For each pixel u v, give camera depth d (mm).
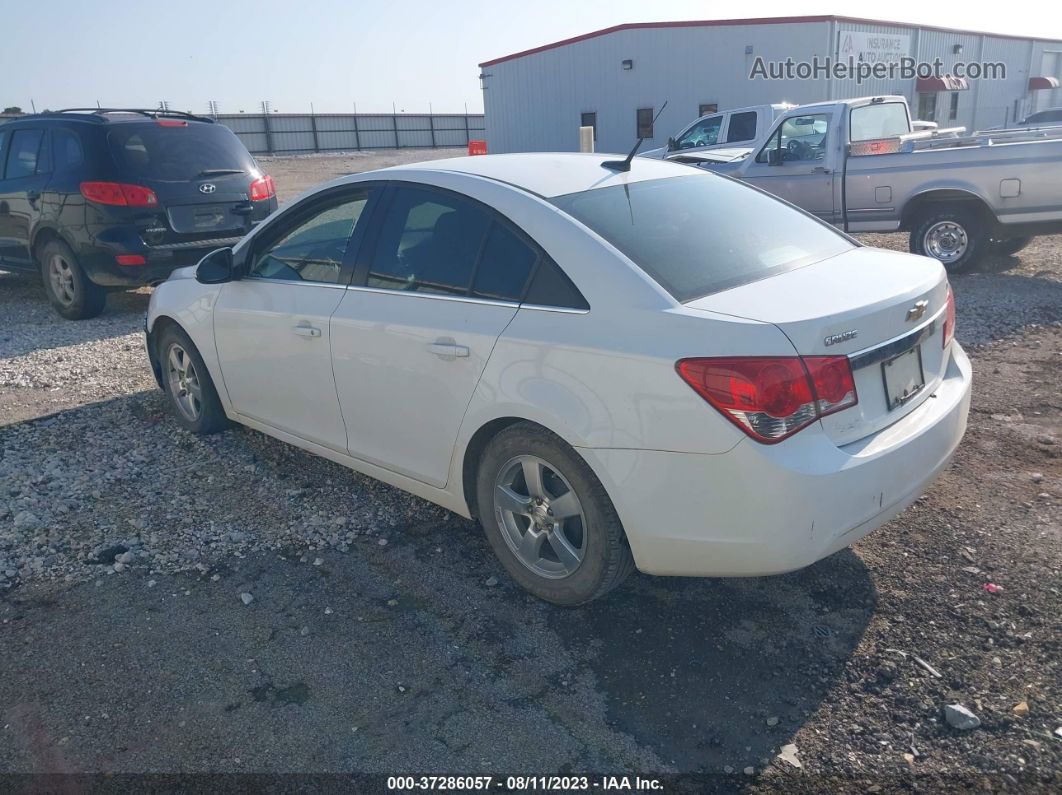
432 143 51625
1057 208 8602
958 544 3660
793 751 2600
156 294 5168
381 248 3764
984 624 3119
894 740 2623
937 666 2922
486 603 3404
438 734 2715
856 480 2766
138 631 3277
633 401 2811
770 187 10266
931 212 9250
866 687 2850
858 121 9898
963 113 29219
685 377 2707
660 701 2830
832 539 2779
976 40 28750
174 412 5535
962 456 4586
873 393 2945
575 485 3045
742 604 3330
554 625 3250
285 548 3865
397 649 3135
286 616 3354
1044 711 2686
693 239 3322
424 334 3430
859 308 2838
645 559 2955
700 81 23703
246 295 4387
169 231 7883
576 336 2961
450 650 3123
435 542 3883
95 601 3484
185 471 4695
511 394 3121
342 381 3883
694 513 2783
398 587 3537
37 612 3416
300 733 2730
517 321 3148
